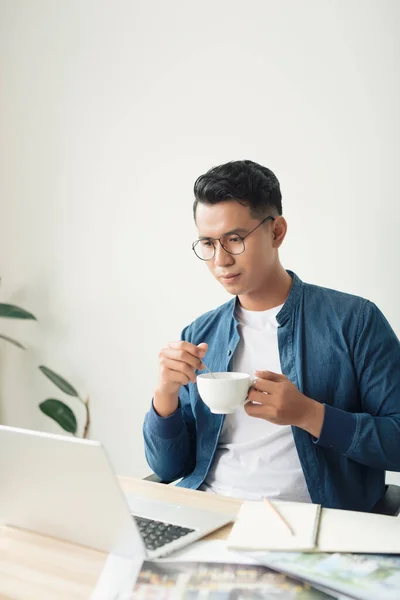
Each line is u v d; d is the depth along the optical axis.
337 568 0.75
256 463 1.29
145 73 2.18
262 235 1.25
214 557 0.81
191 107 2.09
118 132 2.25
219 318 1.46
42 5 2.40
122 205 2.25
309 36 1.85
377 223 1.77
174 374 1.22
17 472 0.86
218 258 1.24
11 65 2.49
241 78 1.98
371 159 1.77
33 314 2.49
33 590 0.74
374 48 1.75
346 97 1.80
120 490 0.77
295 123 1.89
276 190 1.30
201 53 2.06
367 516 0.92
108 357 2.33
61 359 2.44
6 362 2.58
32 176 2.47
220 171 1.23
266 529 0.87
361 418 1.17
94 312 2.35
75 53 2.33
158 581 0.75
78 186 2.35
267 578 0.75
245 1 1.96
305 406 1.12
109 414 2.34
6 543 0.89
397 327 1.76
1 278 2.57
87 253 2.35
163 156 2.15
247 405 1.11
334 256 1.84
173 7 2.11
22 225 2.51
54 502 0.85
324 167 1.84
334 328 1.32
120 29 2.23
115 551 0.84
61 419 2.28
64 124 2.37
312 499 1.24
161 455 1.33
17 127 2.49
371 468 1.29
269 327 1.37
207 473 1.34
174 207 2.14
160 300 2.19
